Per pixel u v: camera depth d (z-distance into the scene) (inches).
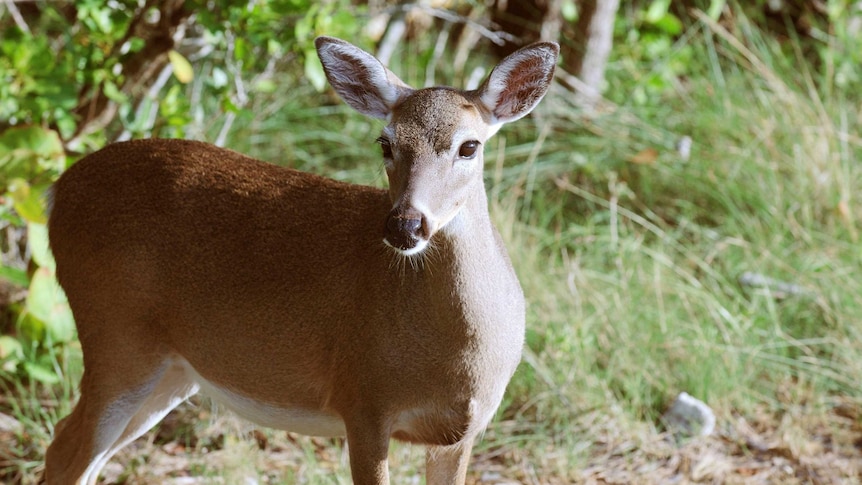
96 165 318.7
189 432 394.0
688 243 509.7
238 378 313.4
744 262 492.7
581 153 559.8
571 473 382.3
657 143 562.3
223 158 319.0
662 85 597.9
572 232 510.3
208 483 364.2
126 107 432.5
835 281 470.6
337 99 585.3
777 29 674.2
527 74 292.4
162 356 318.0
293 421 316.5
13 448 378.3
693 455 395.5
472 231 279.9
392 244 263.6
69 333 401.1
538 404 407.2
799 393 426.9
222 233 307.3
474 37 633.0
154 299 310.8
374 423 293.3
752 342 442.3
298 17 462.0
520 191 538.6
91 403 317.7
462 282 280.5
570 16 592.1
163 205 310.2
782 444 402.6
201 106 525.3
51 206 326.6
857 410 420.2
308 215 306.0
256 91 530.0
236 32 431.2
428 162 269.9
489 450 394.9
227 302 305.9
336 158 569.6
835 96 606.2
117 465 376.2
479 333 285.0
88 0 423.8
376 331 288.5
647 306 458.0
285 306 301.4
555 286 466.6
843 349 437.7
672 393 422.6
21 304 426.6
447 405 292.2
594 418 405.7
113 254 309.9
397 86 296.2
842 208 506.9
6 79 415.2
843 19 639.8
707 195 540.7
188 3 419.8
